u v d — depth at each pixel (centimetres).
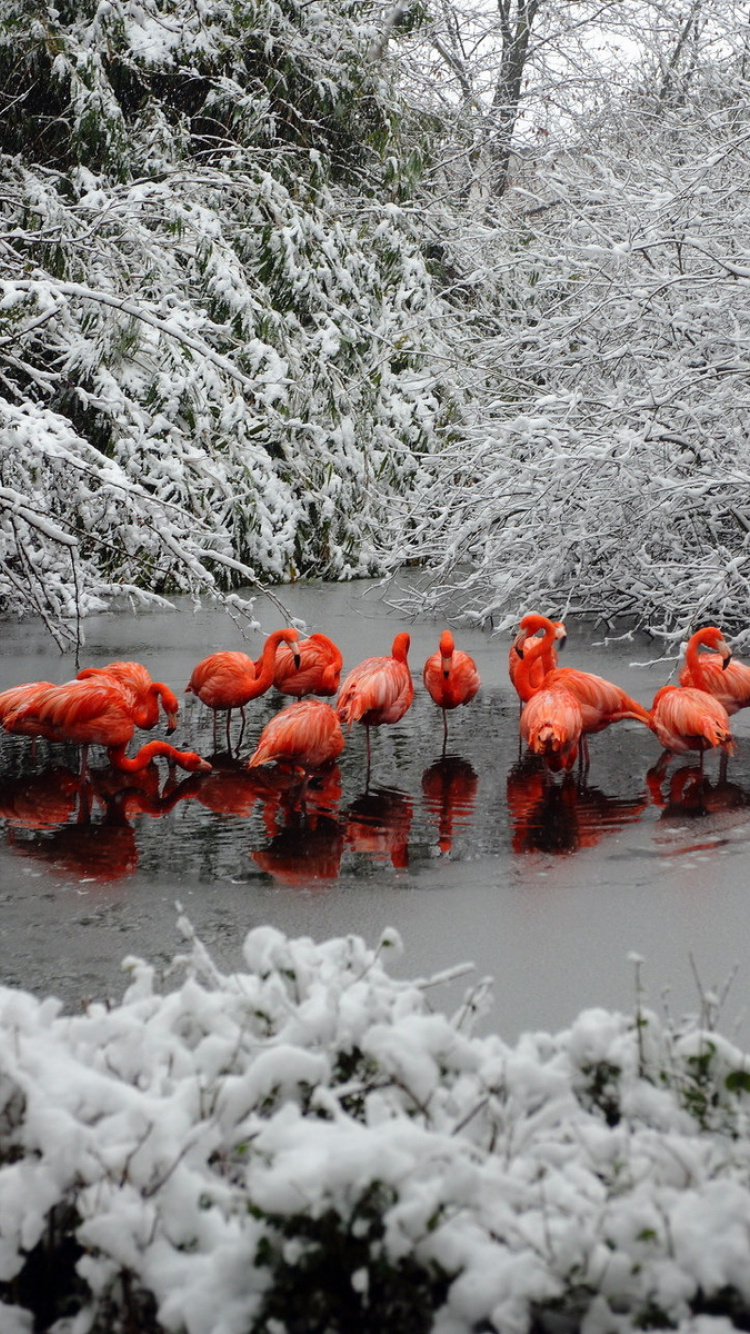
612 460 991
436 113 2084
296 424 1412
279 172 1711
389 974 408
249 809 604
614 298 1073
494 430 1202
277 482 1491
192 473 1401
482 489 1159
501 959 420
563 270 1320
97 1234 209
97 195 1395
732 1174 213
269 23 1700
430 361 1667
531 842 548
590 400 1098
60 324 1435
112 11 1559
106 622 1204
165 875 507
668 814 588
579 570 1121
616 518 1089
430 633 1139
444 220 1897
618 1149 215
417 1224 198
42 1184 214
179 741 746
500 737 756
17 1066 227
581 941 435
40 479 1125
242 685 748
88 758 708
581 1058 236
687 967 412
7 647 1049
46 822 584
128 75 1631
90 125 1515
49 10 1548
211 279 1509
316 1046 239
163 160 1619
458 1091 230
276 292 1596
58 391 1398
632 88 1977
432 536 1218
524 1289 195
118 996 390
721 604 1039
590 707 675
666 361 1142
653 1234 198
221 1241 213
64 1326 218
